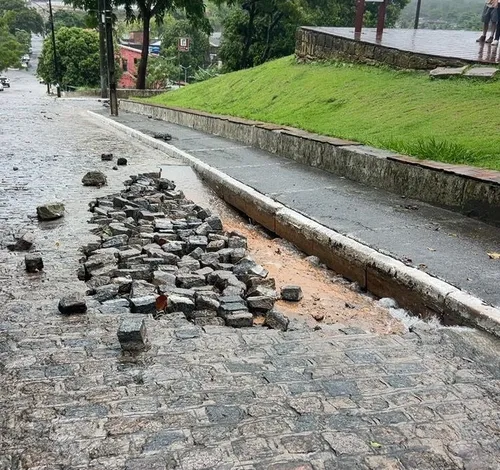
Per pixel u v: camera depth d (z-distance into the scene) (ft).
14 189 30.12
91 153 41.93
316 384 12.03
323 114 47.21
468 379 12.42
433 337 14.73
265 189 30.81
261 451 9.69
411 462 9.53
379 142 34.22
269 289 18.89
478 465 9.53
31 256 18.98
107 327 14.65
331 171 34.99
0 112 72.08
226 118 53.57
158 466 9.26
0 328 14.48
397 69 52.65
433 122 35.94
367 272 20.18
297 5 113.91
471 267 18.85
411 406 11.24
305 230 24.23
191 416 10.66
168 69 185.68
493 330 14.78
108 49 73.56
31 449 9.66
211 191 34.04
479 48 55.36
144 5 117.39
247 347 13.89
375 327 16.88
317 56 66.59
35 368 12.41
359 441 10.04
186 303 16.44
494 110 34.40
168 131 58.34
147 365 12.64
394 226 23.62
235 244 23.65
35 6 365.81
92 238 22.47
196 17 120.06
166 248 21.83
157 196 29.25
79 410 10.79
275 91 62.85
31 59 336.70
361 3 63.46
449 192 25.75
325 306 18.60
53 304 16.12
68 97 120.16
